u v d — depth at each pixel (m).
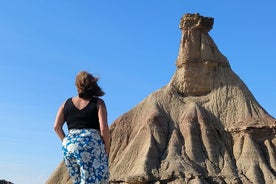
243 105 73.56
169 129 71.38
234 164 65.69
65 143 8.75
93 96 9.12
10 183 47.97
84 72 9.19
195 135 69.31
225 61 79.00
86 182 8.55
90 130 8.83
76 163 8.77
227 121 72.38
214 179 61.91
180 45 79.38
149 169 62.72
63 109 9.06
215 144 68.81
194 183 59.88
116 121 75.19
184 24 79.12
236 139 69.50
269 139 68.38
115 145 72.56
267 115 71.81
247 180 62.22
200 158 66.19
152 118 71.31
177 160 64.62
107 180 8.73
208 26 79.00
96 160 8.65
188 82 77.25
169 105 75.38
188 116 71.88
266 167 64.06
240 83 77.06
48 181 71.12
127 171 65.81
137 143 69.25
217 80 76.88
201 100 75.62
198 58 77.62
